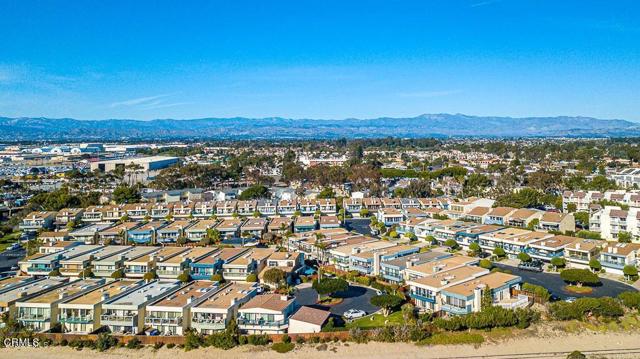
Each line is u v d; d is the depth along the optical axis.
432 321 92.56
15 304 92.06
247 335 87.44
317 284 106.44
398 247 133.25
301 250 145.12
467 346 86.06
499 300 98.31
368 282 117.38
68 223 185.12
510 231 147.12
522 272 125.19
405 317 93.88
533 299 101.25
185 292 98.94
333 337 87.00
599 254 124.62
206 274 119.56
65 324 91.62
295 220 180.25
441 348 85.56
